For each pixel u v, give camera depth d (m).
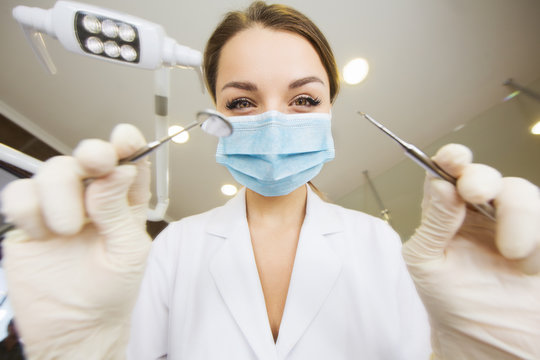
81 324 0.35
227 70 0.67
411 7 1.28
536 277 0.36
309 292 0.58
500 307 0.36
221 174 2.41
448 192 0.33
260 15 0.67
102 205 0.31
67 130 1.87
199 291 0.63
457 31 1.38
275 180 0.63
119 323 0.41
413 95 1.71
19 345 0.74
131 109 1.73
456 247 0.39
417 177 2.09
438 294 0.39
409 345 0.55
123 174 0.31
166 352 0.64
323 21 1.32
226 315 0.58
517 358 0.35
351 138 2.05
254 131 0.63
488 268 0.37
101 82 1.56
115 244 0.34
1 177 0.62
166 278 0.70
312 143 0.65
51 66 0.66
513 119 1.60
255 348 0.51
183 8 1.24
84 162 0.28
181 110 1.71
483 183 0.30
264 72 0.62
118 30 0.55
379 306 0.59
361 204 2.53
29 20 0.54
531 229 0.30
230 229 0.73
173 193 2.65
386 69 1.55
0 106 1.65
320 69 0.72
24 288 0.33
